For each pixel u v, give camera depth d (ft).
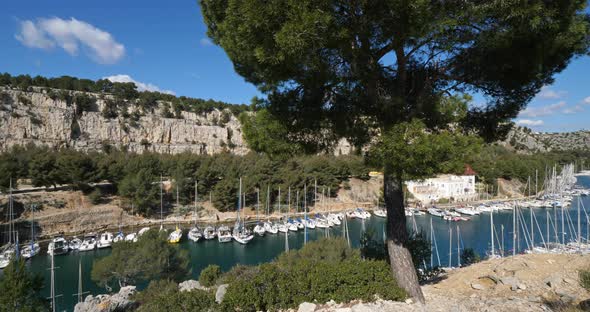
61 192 204.85
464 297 26.61
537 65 25.09
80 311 47.21
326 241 65.51
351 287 24.86
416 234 44.86
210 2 24.84
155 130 357.82
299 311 23.67
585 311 19.76
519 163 321.32
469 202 269.23
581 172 477.36
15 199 182.50
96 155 237.04
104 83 374.02
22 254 132.36
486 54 26.73
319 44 20.12
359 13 21.36
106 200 213.87
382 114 24.80
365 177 294.66
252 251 151.84
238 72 30.04
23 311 39.55
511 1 19.31
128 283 97.60
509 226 189.88
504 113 31.24
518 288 27.63
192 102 415.64
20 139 281.33
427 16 19.26
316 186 251.60
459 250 139.54
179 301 25.68
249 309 24.47
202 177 235.40
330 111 28.12
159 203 223.30
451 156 20.27
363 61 23.80
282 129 26.61
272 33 19.90
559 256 36.35
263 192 234.17
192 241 168.76
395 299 24.89
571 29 22.00
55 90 321.52
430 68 28.84
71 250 146.41
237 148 397.60
